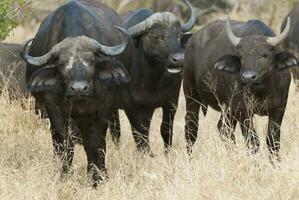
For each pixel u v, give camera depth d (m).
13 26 41.12
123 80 37.38
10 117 42.50
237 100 40.22
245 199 32.66
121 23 42.94
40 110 43.16
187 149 43.25
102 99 37.84
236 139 40.28
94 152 38.69
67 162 37.91
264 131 44.78
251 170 34.78
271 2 72.62
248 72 38.22
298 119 44.62
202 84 43.50
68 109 37.41
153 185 35.56
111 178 37.81
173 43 43.78
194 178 34.28
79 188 36.53
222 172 34.41
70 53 35.66
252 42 39.03
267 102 40.00
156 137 48.41
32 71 38.47
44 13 75.19
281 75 39.81
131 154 41.62
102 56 36.34
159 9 75.25
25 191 33.78
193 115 45.88
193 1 75.81
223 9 76.31
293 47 56.22
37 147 41.06
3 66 47.59
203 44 44.34
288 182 33.38
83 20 38.41
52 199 34.41
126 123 51.16
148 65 44.69
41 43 38.44
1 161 37.88
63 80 35.84
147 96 45.19
